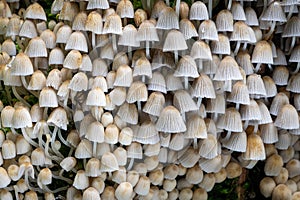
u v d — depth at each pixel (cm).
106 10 22
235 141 23
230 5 22
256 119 23
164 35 22
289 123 23
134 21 23
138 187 23
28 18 23
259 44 23
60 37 22
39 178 22
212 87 22
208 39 22
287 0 22
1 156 22
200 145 23
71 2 23
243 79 23
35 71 23
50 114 22
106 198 22
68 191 23
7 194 23
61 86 22
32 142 23
